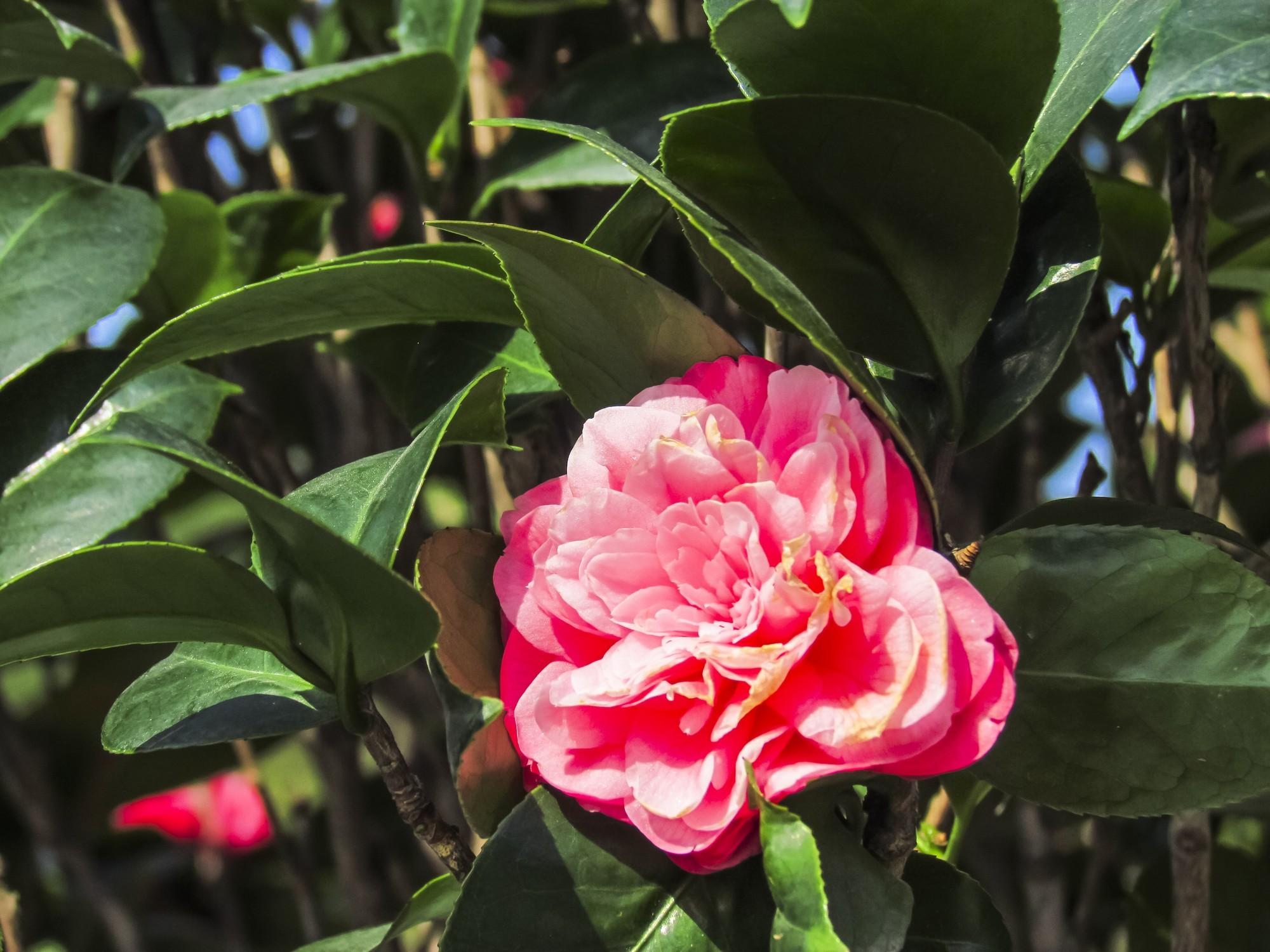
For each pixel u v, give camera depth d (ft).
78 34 1.38
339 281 1.05
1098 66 1.03
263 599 0.96
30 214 1.41
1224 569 0.99
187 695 1.14
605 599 0.93
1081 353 1.39
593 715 0.93
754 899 0.95
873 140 0.92
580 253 0.98
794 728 0.87
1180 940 1.33
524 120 0.99
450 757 1.04
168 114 1.45
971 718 0.85
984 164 0.91
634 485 0.93
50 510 1.35
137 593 0.94
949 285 0.98
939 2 0.90
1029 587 1.02
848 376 0.85
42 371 1.40
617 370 1.07
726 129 0.93
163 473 1.36
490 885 0.95
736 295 1.04
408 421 1.35
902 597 0.85
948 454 1.04
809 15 0.91
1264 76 0.89
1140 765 0.99
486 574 1.05
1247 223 1.42
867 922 0.87
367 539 1.00
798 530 0.88
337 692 0.99
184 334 1.05
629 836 0.98
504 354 1.32
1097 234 1.04
